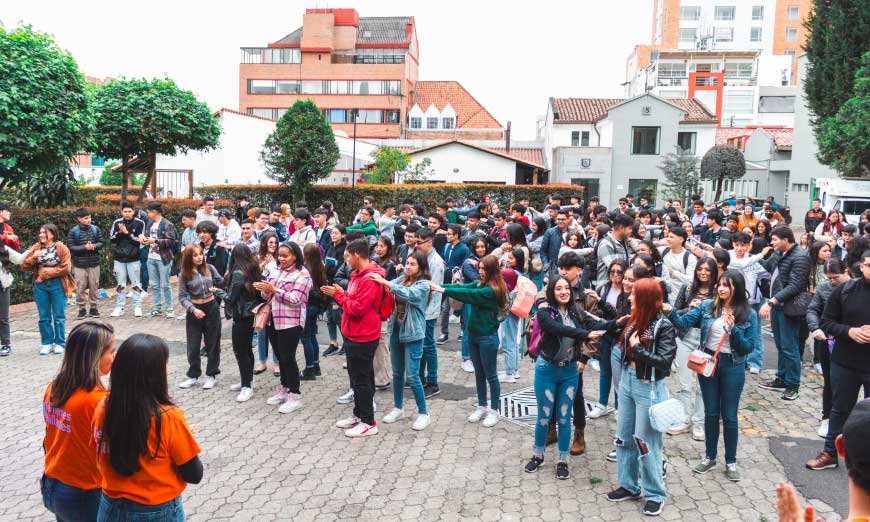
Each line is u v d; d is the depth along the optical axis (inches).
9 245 366.3
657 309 188.7
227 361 357.7
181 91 689.0
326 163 883.4
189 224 459.2
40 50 491.2
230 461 230.4
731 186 1603.1
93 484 134.0
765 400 291.7
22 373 330.0
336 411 281.3
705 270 241.1
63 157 517.3
